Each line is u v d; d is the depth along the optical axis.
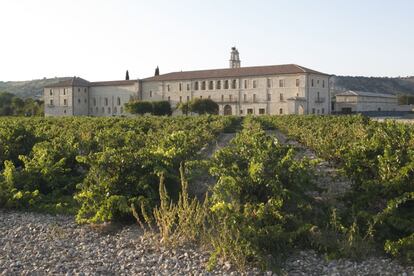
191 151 15.08
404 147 11.02
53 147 15.98
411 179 9.63
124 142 17.41
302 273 7.84
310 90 111.25
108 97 137.00
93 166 11.49
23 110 128.00
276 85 114.00
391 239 8.93
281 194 9.59
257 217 8.94
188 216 9.41
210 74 123.62
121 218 10.98
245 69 121.69
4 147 17.86
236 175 10.35
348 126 28.19
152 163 11.47
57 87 137.75
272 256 8.33
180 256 8.58
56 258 8.61
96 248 9.18
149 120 44.59
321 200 11.47
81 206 12.04
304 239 8.94
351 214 9.68
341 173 11.39
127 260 8.48
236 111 119.38
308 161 10.49
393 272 7.86
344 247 8.45
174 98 127.00
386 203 9.90
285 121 46.34
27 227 10.66
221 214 8.98
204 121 41.59
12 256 8.72
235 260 8.03
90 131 25.28
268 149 11.07
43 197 12.92
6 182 13.01
